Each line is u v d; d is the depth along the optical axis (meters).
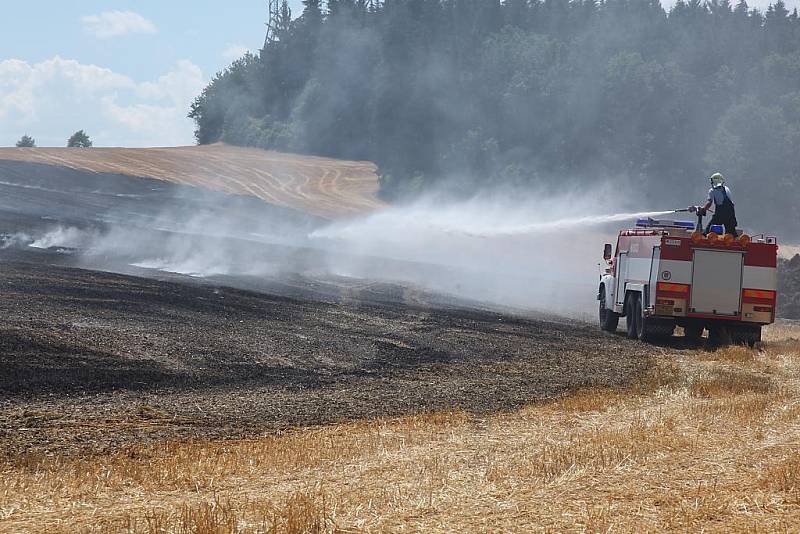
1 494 8.05
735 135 95.88
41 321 17.72
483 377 16.70
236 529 6.92
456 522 7.25
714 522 7.29
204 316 20.86
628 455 9.78
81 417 11.94
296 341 19.12
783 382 16.80
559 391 15.45
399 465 9.56
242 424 12.03
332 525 7.09
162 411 12.56
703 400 14.44
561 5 153.62
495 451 10.45
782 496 8.04
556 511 7.57
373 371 16.86
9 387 13.20
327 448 10.48
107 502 7.91
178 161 96.75
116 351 16.14
